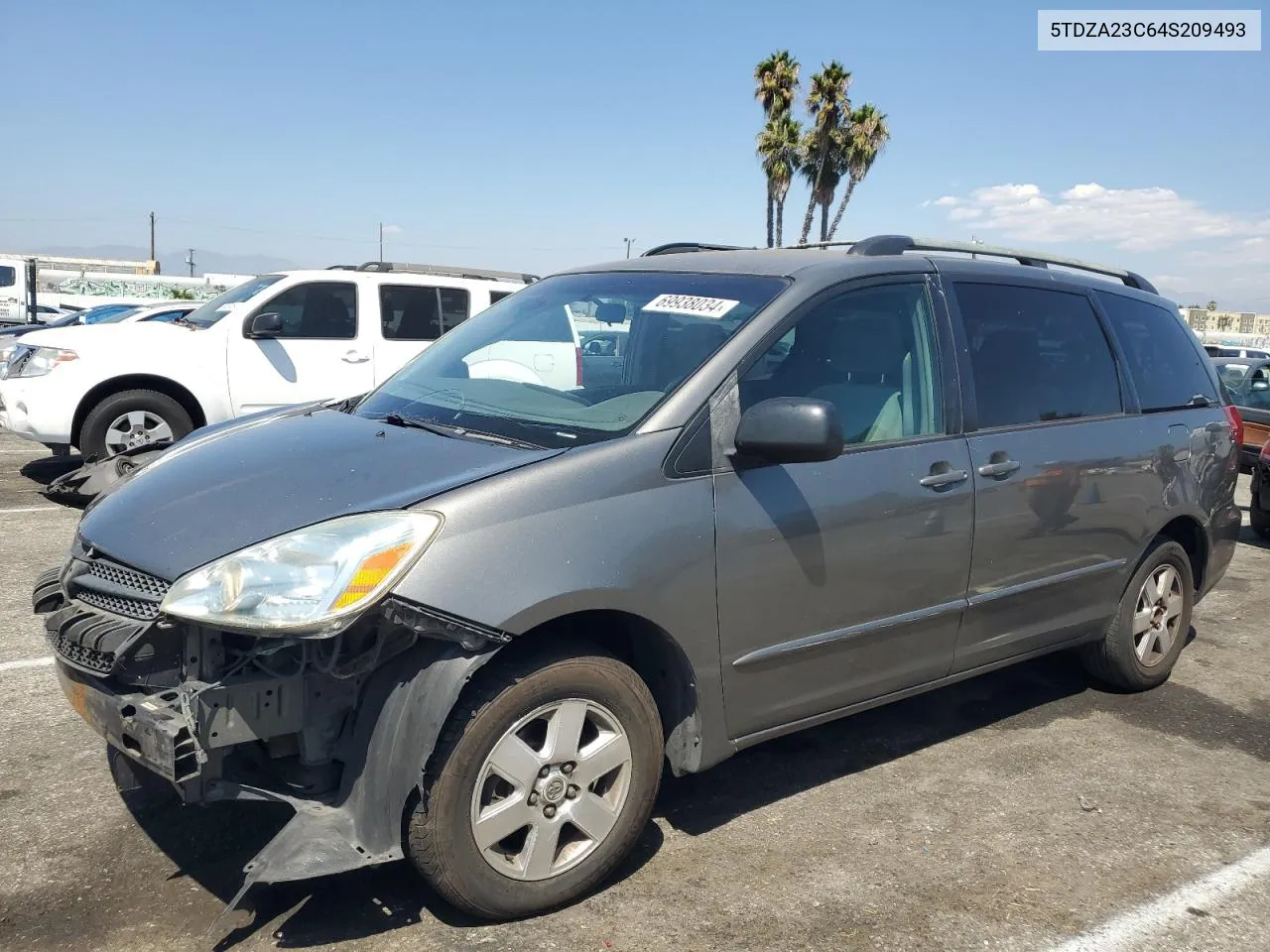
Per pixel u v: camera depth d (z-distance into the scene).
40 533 7.00
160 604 2.58
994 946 2.82
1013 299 4.16
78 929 2.72
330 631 2.47
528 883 2.80
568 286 4.12
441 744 2.62
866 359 3.58
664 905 2.94
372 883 2.99
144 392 8.68
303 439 3.31
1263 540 9.06
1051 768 4.02
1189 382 5.01
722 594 3.06
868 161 31.89
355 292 9.66
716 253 4.07
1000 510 3.81
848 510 3.34
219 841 3.17
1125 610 4.61
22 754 3.72
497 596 2.61
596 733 2.92
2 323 26.20
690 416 3.07
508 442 3.09
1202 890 3.16
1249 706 4.82
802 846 3.32
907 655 3.66
